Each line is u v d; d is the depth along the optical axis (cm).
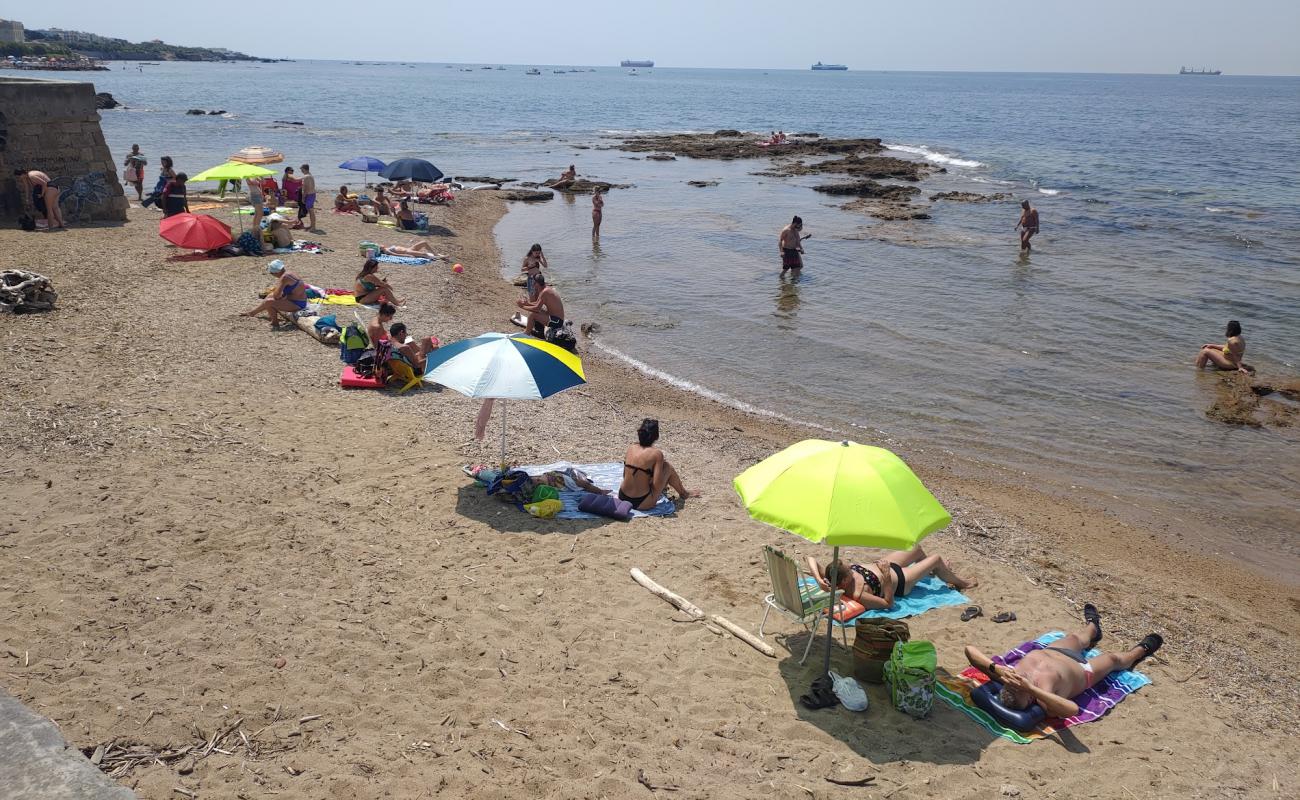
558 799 535
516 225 3033
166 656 634
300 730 575
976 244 2772
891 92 18662
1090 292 2202
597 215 2736
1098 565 1002
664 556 875
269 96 10838
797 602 704
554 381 904
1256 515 1168
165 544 791
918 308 2064
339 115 8000
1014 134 7225
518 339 937
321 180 3856
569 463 1088
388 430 1123
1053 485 1228
